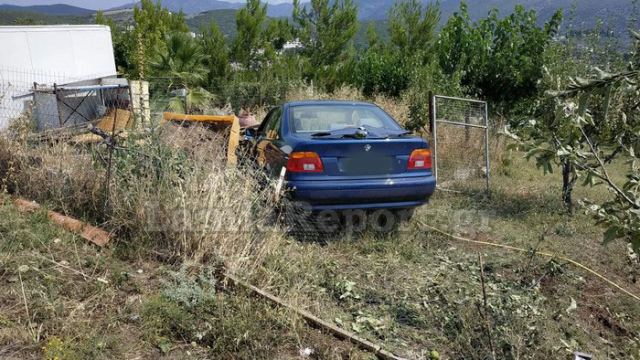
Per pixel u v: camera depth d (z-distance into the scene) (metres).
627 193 2.74
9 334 3.12
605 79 2.25
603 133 3.28
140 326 3.37
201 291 3.72
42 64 10.05
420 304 4.10
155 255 4.32
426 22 18.83
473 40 11.09
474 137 8.82
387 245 5.17
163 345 3.24
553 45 10.10
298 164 5.00
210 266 4.05
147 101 9.34
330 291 4.21
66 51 10.54
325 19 19.20
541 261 5.07
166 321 3.46
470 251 5.29
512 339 3.46
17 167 5.71
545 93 2.46
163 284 3.88
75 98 9.09
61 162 5.32
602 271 5.04
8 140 5.83
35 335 3.13
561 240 5.71
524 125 3.48
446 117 8.80
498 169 8.80
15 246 4.22
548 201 6.95
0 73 9.28
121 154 4.93
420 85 11.38
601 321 4.24
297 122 5.73
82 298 3.63
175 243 4.31
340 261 4.83
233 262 4.09
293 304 3.73
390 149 5.20
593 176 2.86
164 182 4.57
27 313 3.27
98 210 4.93
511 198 7.24
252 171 5.12
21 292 3.57
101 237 4.50
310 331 3.55
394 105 11.31
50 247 4.33
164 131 5.28
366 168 5.12
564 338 3.85
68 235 4.54
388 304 4.10
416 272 4.68
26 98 8.80
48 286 3.69
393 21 19.39
